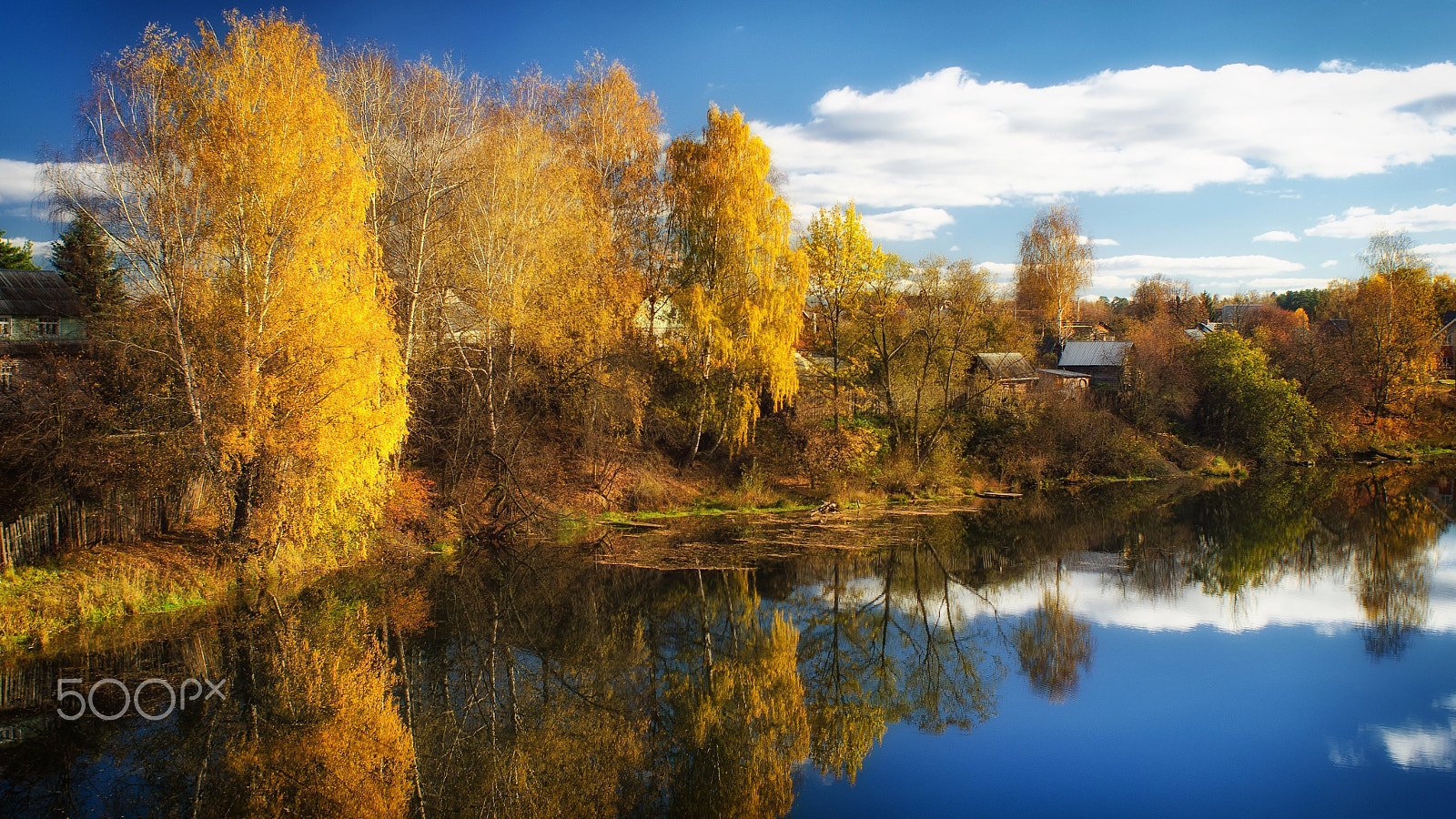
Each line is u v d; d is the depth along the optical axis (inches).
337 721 531.5
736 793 465.7
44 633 621.9
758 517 1278.3
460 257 1101.7
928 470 1525.6
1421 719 535.2
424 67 1138.0
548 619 780.0
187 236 705.6
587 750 522.0
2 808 408.5
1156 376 1962.4
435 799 449.4
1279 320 2684.5
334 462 748.0
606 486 1257.4
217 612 712.4
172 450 762.2
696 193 1320.1
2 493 735.7
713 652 716.0
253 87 717.9
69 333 1392.7
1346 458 2033.7
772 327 1294.3
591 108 1398.9
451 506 1065.5
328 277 753.6
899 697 613.3
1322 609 807.7
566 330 1144.8
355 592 817.5
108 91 679.1
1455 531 1187.9
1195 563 1020.5
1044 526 1258.0
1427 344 2142.0
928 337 1534.2
